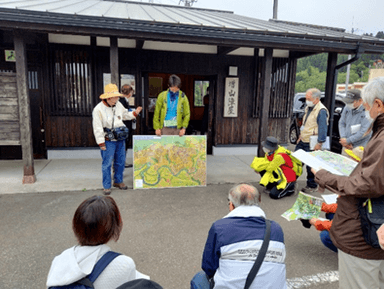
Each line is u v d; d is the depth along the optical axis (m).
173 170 4.80
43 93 6.18
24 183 4.75
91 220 1.23
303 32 5.09
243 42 4.73
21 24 3.94
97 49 6.23
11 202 4.02
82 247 1.25
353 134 4.14
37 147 6.39
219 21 5.49
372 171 1.52
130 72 6.46
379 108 1.60
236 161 6.74
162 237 3.25
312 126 4.61
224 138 7.32
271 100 7.39
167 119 4.85
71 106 6.33
